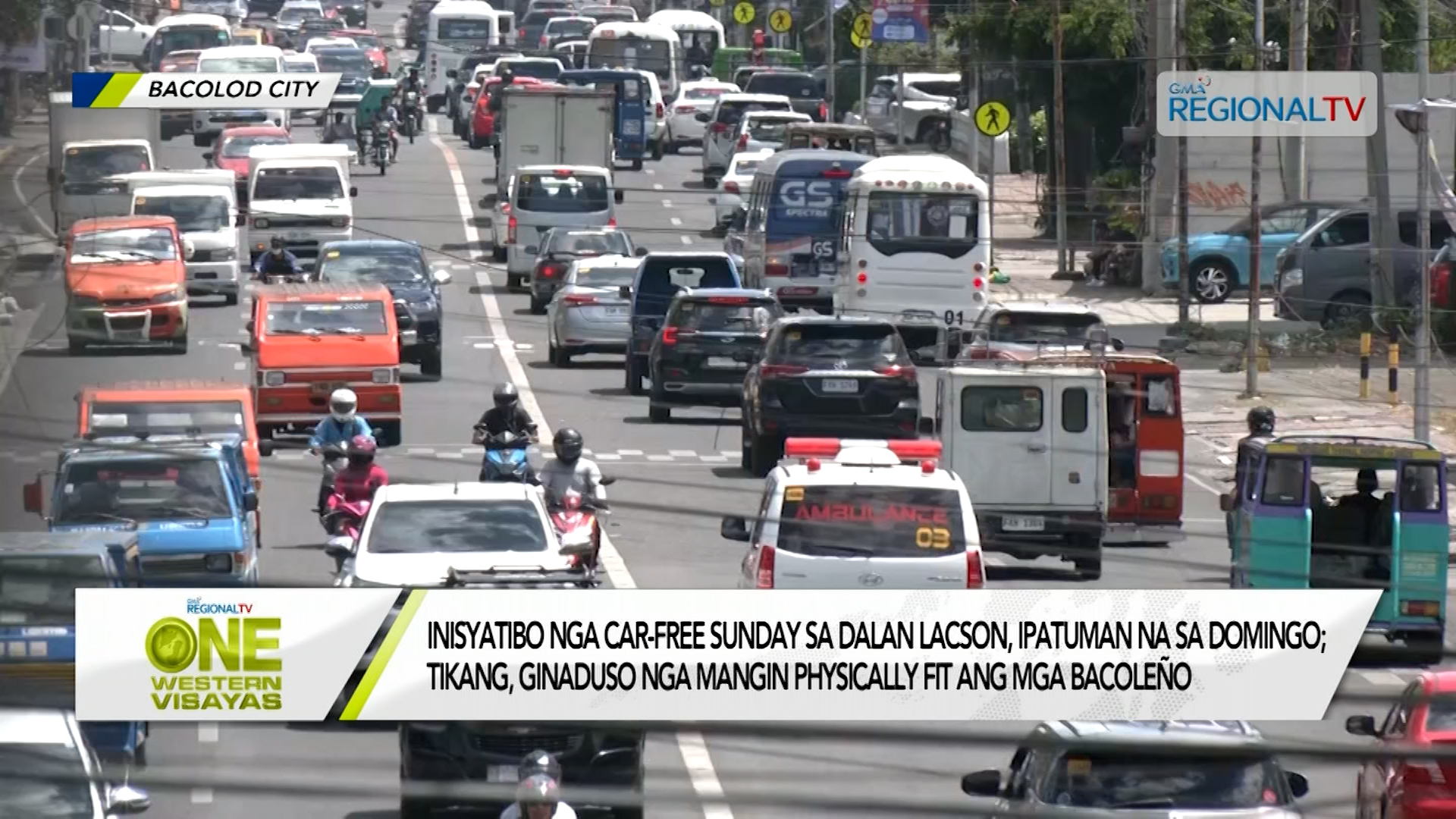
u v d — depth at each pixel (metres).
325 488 84.75
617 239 178.00
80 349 147.88
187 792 54.69
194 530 71.94
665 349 123.75
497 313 176.62
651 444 119.38
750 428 110.19
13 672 52.81
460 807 51.00
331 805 53.06
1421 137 107.44
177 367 141.12
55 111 187.25
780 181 171.38
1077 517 90.31
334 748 59.59
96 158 184.50
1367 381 138.00
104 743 53.88
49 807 44.88
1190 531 100.69
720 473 110.31
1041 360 96.31
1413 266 161.62
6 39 179.12
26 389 128.75
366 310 119.06
